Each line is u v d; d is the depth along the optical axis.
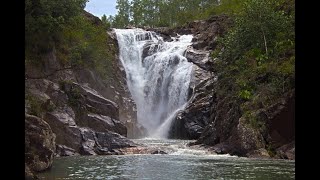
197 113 45.38
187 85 51.16
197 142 36.47
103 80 43.84
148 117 53.16
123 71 53.72
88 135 31.45
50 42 24.09
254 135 29.94
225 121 34.62
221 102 36.94
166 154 30.69
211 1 85.00
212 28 56.00
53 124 30.34
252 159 27.39
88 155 29.72
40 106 29.88
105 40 49.53
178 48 56.66
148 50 57.47
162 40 60.19
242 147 30.17
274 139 29.66
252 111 31.44
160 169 21.83
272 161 26.17
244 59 37.12
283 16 38.47
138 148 31.61
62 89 34.81
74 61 36.81
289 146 28.80
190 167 22.78
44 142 19.48
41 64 33.06
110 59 47.69
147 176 19.22
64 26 31.06
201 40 55.78
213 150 31.73
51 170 20.70
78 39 38.44
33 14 25.05
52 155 20.50
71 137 30.56
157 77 54.53
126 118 47.12
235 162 25.44
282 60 34.56
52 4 28.70
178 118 47.12
